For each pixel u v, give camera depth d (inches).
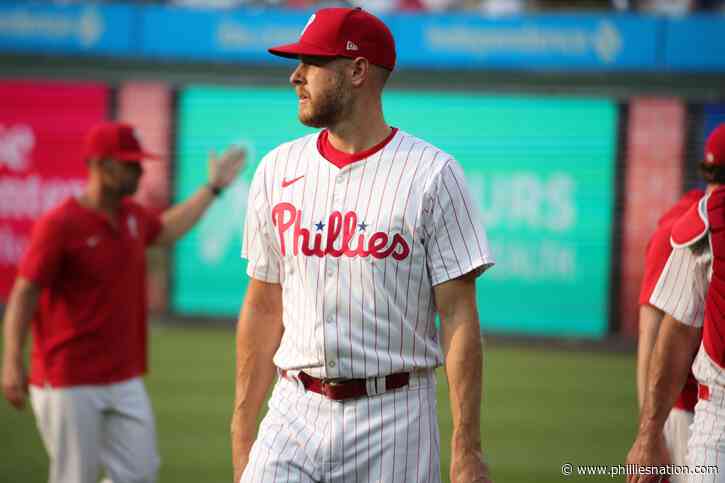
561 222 2231.8
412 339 537.0
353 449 536.4
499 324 2256.4
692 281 591.8
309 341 540.1
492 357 1962.4
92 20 2361.0
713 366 585.0
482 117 2252.7
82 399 808.9
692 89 2174.0
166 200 2375.7
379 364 532.1
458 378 524.7
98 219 816.3
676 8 2332.7
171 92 2363.4
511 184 2249.0
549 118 2229.3
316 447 539.5
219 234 2331.4
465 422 521.0
